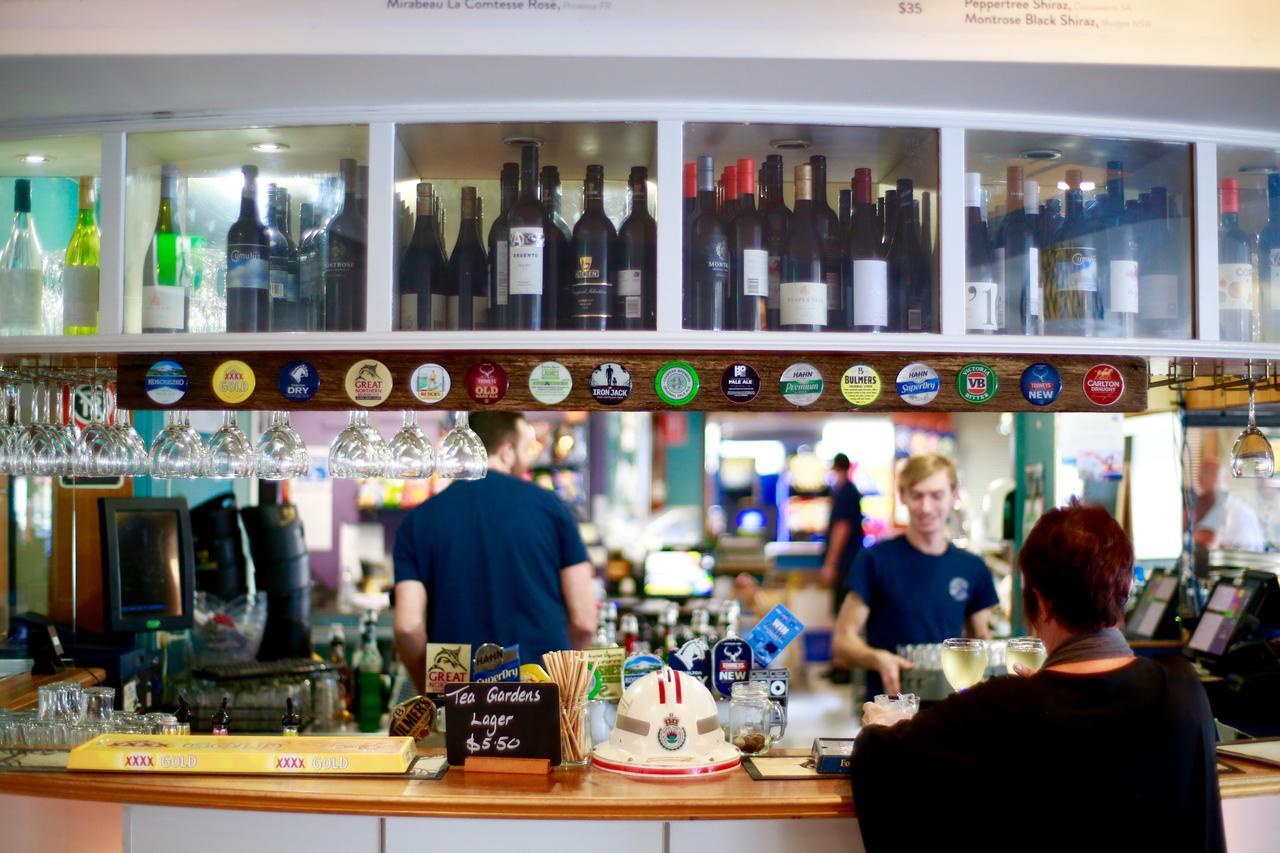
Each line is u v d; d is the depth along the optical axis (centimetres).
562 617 370
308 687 381
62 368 322
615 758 265
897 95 275
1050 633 237
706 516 1058
